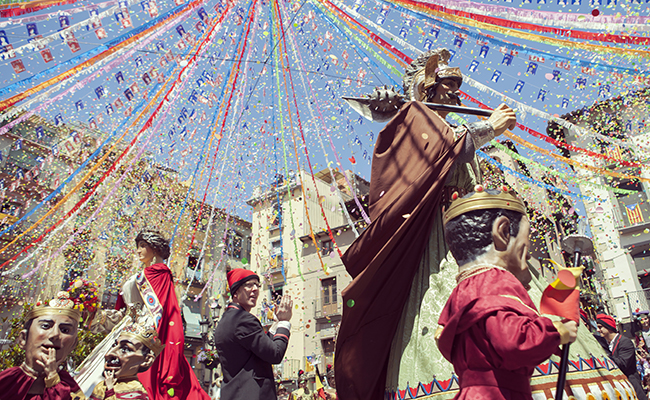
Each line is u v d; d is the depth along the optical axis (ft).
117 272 54.60
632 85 14.57
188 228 47.44
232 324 9.65
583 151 13.58
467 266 5.44
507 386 4.51
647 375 21.36
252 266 81.00
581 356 6.06
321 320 73.72
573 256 5.75
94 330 12.18
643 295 66.08
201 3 16.31
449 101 9.70
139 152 23.31
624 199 70.08
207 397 10.58
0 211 42.24
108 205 46.52
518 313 4.47
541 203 37.42
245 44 20.76
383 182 8.31
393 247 7.41
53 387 7.90
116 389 9.39
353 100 10.50
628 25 9.16
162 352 10.25
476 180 8.80
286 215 79.30
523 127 13.26
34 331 8.03
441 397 6.16
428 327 6.93
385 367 7.59
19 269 51.06
